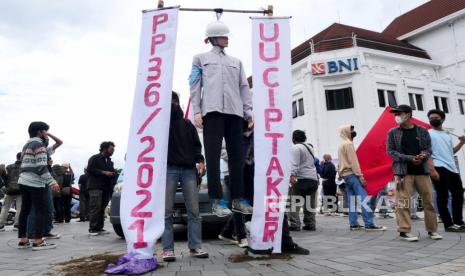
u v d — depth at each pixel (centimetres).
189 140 468
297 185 782
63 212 1339
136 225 402
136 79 440
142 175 414
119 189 751
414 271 366
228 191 540
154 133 421
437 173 655
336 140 2677
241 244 550
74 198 1961
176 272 376
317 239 626
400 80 2828
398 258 435
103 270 397
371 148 848
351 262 414
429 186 590
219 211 473
